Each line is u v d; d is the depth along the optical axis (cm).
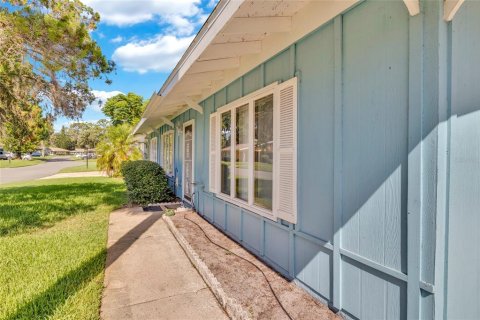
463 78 162
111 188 1124
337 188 226
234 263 340
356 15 208
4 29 640
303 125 270
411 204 170
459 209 163
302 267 276
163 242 439
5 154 4650
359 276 210
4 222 573
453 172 161
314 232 257
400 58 177
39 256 375
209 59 335
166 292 281
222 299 256
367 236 201
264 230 345
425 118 163
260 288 278
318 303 249
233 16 205
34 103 841
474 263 168
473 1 166
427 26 161
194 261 349
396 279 182
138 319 236
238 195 416
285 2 239
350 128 214
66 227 534
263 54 328
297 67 277
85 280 304
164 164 1026
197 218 577
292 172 282
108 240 450
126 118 3341
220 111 464
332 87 232
